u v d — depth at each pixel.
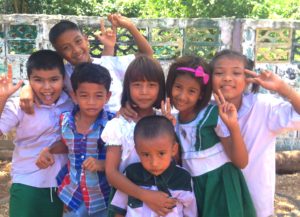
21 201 2.81
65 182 2.71
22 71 5.43
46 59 2.74
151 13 9.20
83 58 3.12
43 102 2.81
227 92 2.54
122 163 2.50
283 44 5.43
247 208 2.58
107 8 11.11
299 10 7.92
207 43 5.39
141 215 2.36
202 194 2.51
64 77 2.90
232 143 2.43
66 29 3.07
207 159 2.50
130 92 2.51
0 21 5.36
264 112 2.65
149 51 3.60
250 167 2.67
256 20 5.33
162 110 2.45
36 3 10.52
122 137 2.46
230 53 2.58
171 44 5.39
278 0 8.26
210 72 2.55
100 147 2.65
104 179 2.67
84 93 2.57
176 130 2.59
